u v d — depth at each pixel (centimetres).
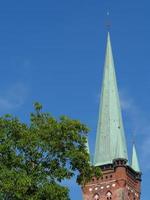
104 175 16250
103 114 17312
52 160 6091
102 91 17712
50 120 6244
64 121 6278
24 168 5950
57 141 6125
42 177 5919
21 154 6025
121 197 15762
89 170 6294
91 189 16188
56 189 5809
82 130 6312
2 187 5656
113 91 17612
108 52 18062
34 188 5859
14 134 6078
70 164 6194
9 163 5931
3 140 6041
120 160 16225
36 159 6034
